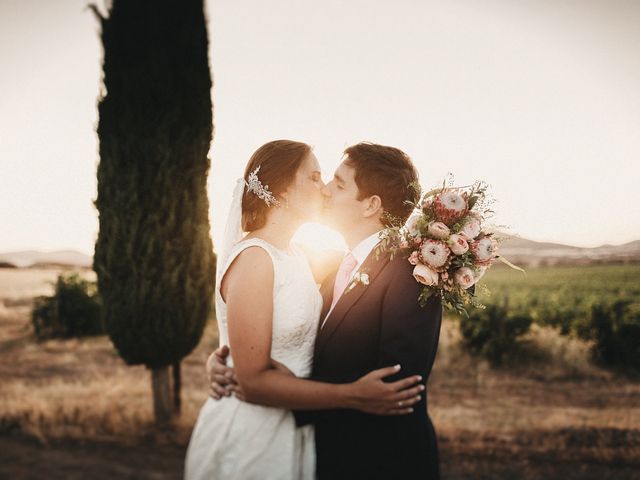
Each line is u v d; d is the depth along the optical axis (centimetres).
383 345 196
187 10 549
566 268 4697
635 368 898
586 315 1022
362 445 201
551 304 1459
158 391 568
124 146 525
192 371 845
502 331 927
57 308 1160
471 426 587
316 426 212
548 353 934
